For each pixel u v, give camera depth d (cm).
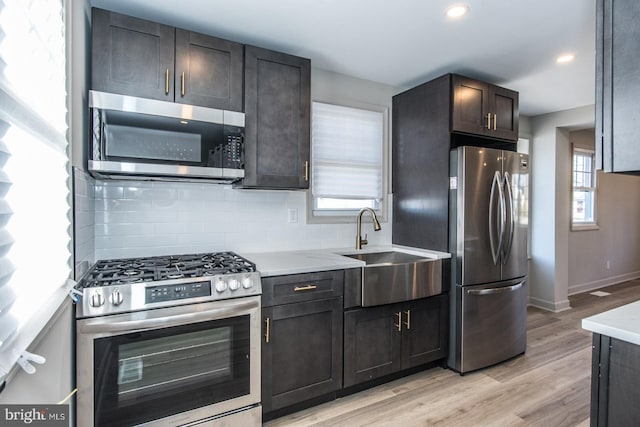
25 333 91
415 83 320
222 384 178
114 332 150
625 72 98
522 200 291
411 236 300
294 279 204
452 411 212
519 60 264
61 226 130
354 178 310
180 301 164
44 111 110
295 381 205
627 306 129
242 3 189
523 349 295
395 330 242
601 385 111
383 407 217
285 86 229
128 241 219
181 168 192
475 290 260
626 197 564
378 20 207
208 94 203
